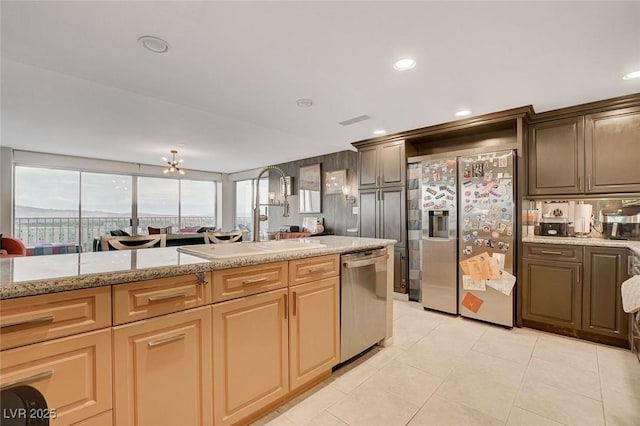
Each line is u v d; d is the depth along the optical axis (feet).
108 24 5.38
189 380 4.50
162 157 21.07
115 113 11.54
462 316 10.71
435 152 13.03
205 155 20.25
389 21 5.35
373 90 8.29
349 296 7.19
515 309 9.83
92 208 22.08
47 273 3.72
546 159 9.90
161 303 4.22
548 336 9.14
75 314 3.54
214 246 7.02
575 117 9.42
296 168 21.84
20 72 8.20
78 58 6.57
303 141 16.14
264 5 4.92
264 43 6.04
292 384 5.94
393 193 12.99
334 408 5.81
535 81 7.68
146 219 24.75
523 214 10.05
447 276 10.95
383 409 5.78
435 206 11.23
